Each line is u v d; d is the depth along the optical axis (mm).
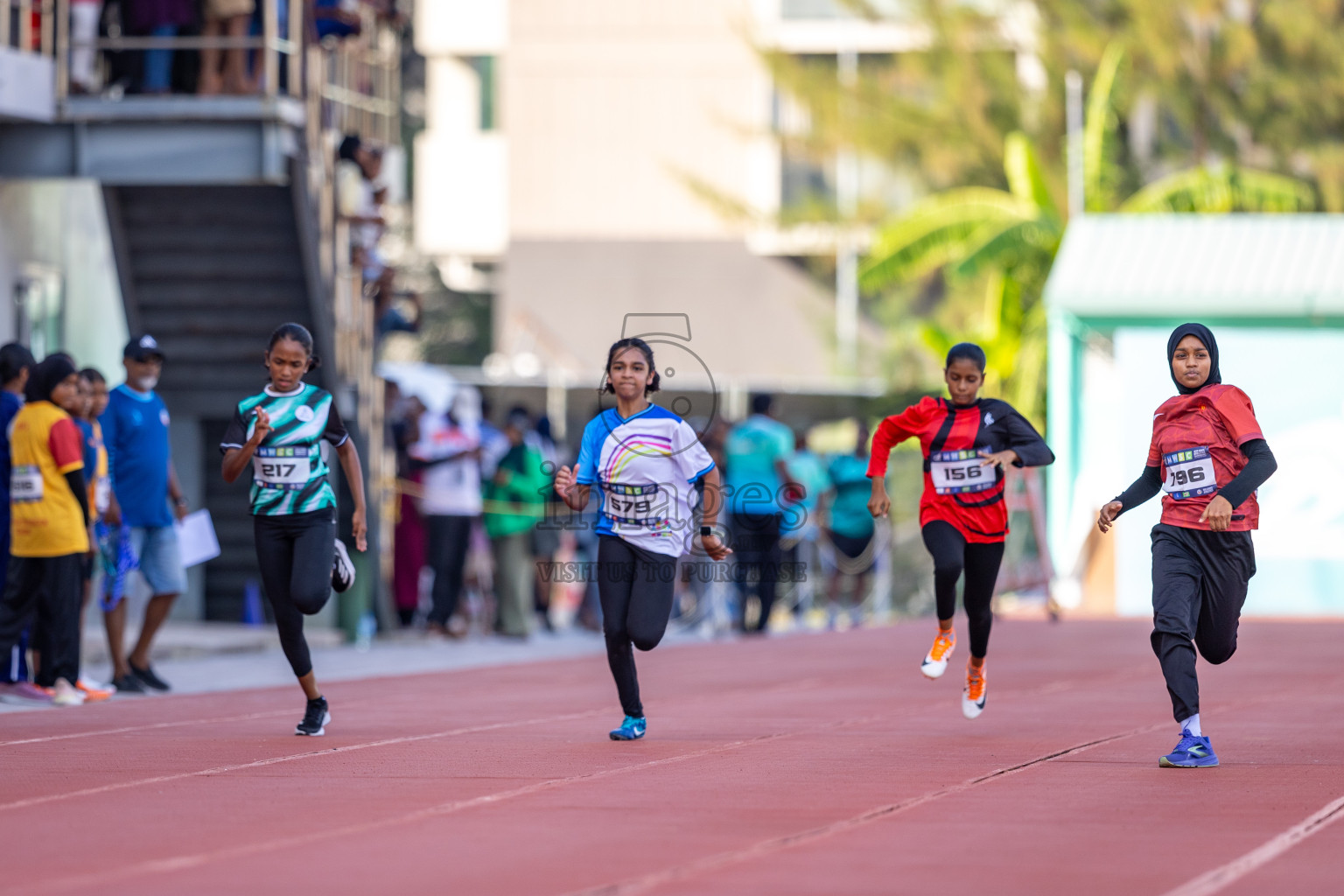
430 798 18844
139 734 24703
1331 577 54344
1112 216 61094
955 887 14320
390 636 45938
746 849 15969
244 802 18609
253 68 42094
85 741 23891
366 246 47312
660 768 21141
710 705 29109
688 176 99812
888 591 60281
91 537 29891
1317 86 92000
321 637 43312
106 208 43500
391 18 51656
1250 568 21594
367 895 14000
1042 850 15883
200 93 41219
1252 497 21453
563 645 45438
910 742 23797
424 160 112188
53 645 29234
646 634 23703
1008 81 96000
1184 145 97625
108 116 40719
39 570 29250
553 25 108312
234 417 24234
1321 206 93188
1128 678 33875
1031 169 81188
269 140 40875
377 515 46562
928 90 100375
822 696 30812
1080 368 59188
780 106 106438
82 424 29938
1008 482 52406
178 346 45656
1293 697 30109
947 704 29297
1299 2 91812
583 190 108562
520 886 14367
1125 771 20875
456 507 45438
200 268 44281
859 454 54156
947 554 24312
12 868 15070
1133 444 55938
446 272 122688
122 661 31312
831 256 102812
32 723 26156
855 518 53750
